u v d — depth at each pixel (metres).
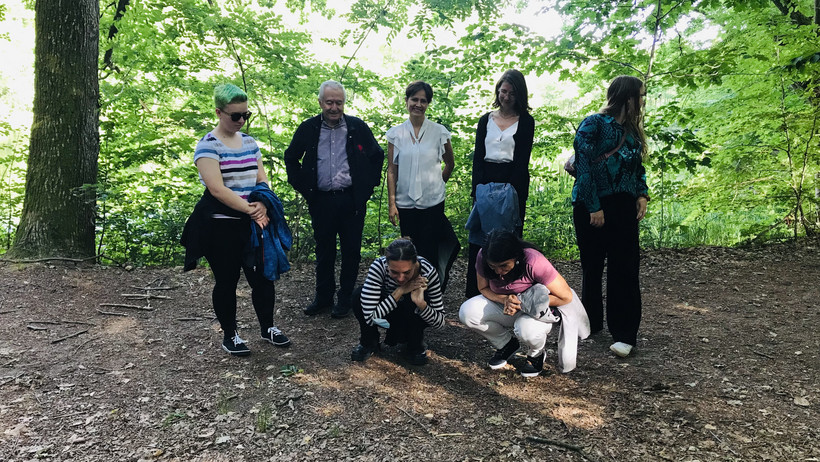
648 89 6.67
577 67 7.13
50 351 3.61
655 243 7.35
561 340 3.19
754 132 7.25
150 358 3.55
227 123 3.25
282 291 4.96
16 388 3.10
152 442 2.61
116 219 5.89
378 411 2.89
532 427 2.72
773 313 4.29
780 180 6.85
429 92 4.04
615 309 3.58
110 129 6.10
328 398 3.02
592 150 3.37
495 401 3.00
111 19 6.79
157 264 5.95
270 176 6.09
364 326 3.40
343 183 4.15
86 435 2.66
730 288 4.97
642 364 3.43
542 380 3.24
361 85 6.61
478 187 3.76
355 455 2.51
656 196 7.42
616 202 3.43
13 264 5.15
